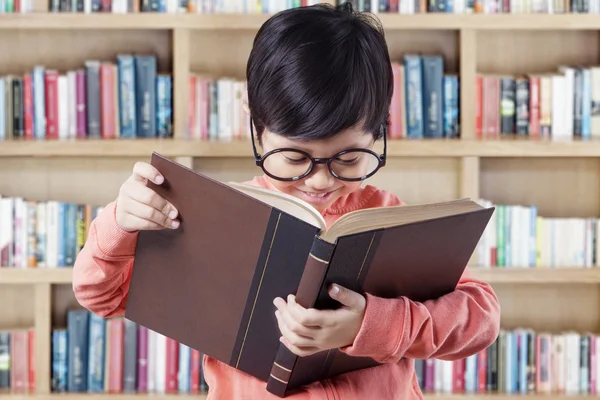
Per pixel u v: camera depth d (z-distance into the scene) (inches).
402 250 48.9
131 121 119.0
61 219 119.6
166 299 53.7
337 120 51.6
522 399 121.3
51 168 123.6
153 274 53.6
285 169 54.0
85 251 55.0
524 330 125.0
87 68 118.6
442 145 116.7
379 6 117.0
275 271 49.0
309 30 53.3
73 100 119.3
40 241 119.6
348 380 56.1
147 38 124.6
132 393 121.5
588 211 128.2
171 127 119.7
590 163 127.8
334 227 48.3
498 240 121.6
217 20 115.4
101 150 115.4
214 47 125.1
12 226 119.1
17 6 116.5
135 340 121.5
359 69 52.7
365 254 47.2
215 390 57.4
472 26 116.3
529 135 121.8
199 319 53.1
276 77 52.8
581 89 121.2
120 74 118.3
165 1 116.4
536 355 123.3
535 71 127.3
